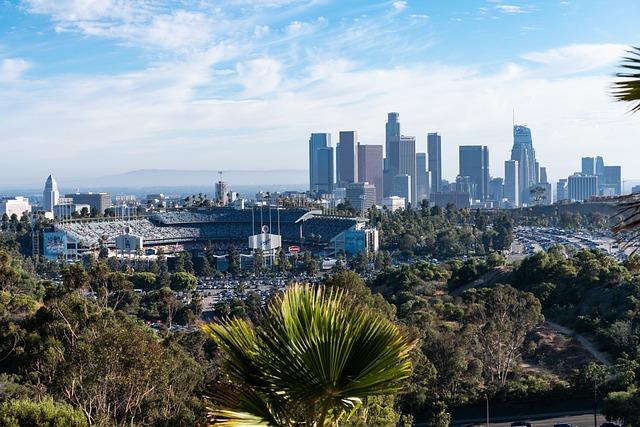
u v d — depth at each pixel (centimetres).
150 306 12444
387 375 758
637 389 4897
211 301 15562
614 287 8081
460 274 11369
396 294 11069
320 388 757
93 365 3728
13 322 5862
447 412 5559
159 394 4181
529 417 5425
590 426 5038
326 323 758
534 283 9481
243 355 799
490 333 6494
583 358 6462
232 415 788
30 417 2870
